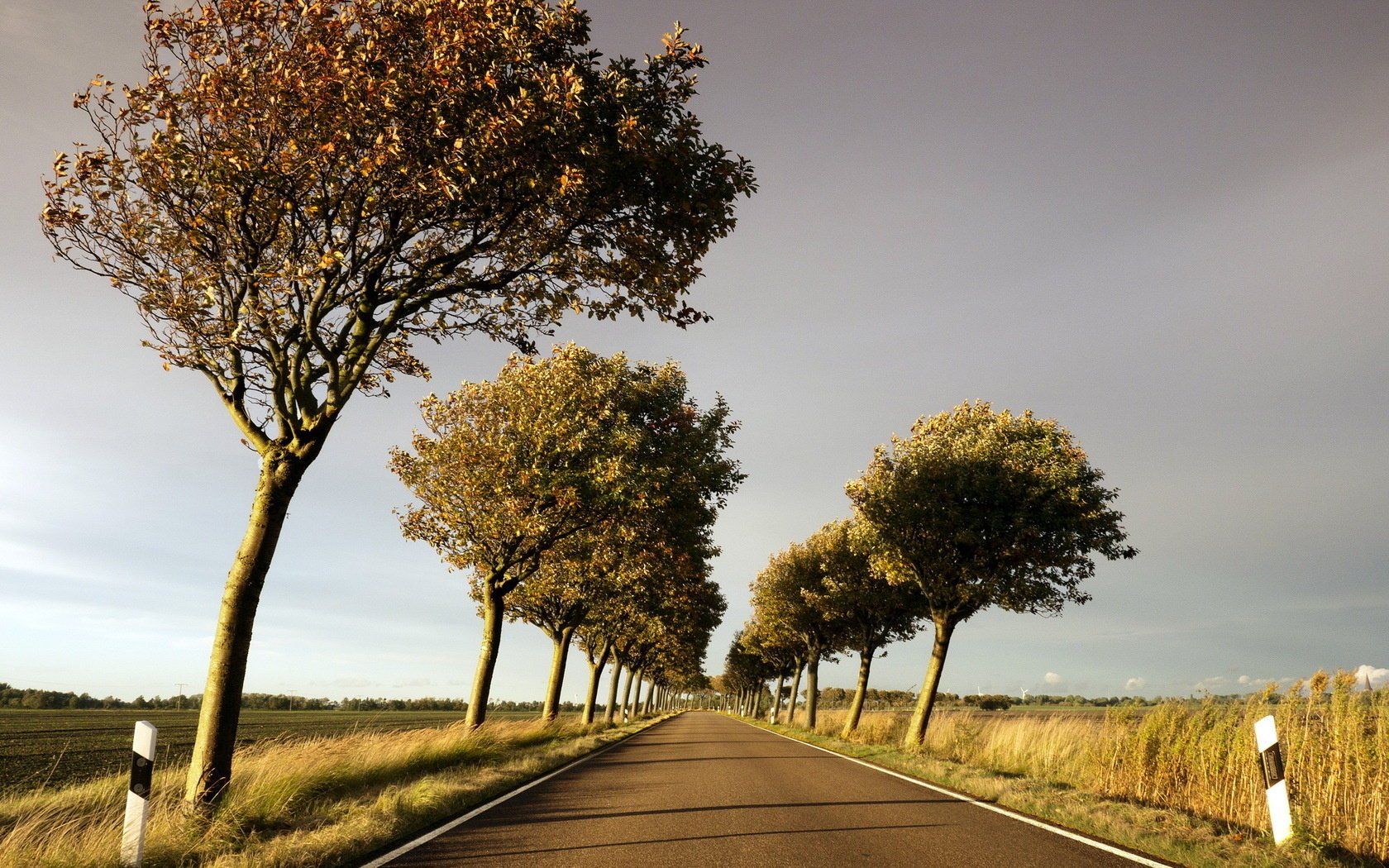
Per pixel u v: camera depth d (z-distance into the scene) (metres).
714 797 9.49
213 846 5.79
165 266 7.83
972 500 18.45
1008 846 6.35
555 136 6.91
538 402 17.91
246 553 7.49
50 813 7.40
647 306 8.72
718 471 21.61
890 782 11.48
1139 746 9.87
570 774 12.59
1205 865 5.71
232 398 8.02
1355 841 6.84
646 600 28.75
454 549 18.50
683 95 7.46
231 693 7.14
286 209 7.52
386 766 11.11
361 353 8.55
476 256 8.38
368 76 6.50
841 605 28.31
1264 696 8.73
